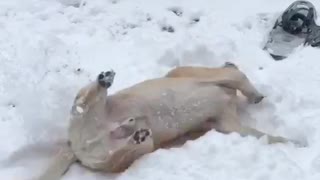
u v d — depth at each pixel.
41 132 3.36
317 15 4.44
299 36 4.24
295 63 3.99
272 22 4.42
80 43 4.18
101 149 3.14
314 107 3.60
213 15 4.49
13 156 3.29
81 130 3.16
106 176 3.17
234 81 3.56
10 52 3.98
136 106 3.27
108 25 4.40
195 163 3.11
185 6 4.61
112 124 3.17
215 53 4.02
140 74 3.87
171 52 4.02
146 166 3.12
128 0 4.70
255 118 3.61
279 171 3.06
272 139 3.34
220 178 3.03
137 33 4.28
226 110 3.48
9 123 3.51
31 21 4.38
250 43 4.20
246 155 3.12
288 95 3.66
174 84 3.41
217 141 3.22
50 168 3.18
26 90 3.55
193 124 3.42
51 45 4.07
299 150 3.28
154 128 3.31
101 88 3.14
